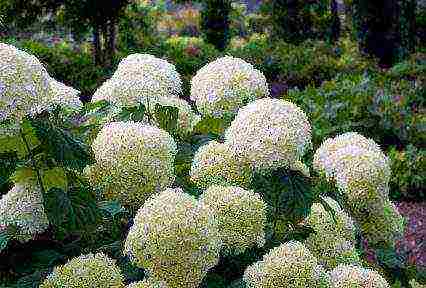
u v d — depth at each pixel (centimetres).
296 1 2209
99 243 220
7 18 1468
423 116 1073
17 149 196
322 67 1697
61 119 210
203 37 2519
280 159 209
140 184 206
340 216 238
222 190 213
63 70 1432
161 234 182
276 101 220
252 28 2566
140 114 242
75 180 205
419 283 288
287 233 229
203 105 254
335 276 211
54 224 196
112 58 1527
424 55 1711
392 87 1285
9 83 183
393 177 842
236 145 214
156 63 254
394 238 269
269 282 194
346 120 1015
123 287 188
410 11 1952
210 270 212
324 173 246
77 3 1464
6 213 202
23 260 213
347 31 2177
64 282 184
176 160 244
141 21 1842
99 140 210
